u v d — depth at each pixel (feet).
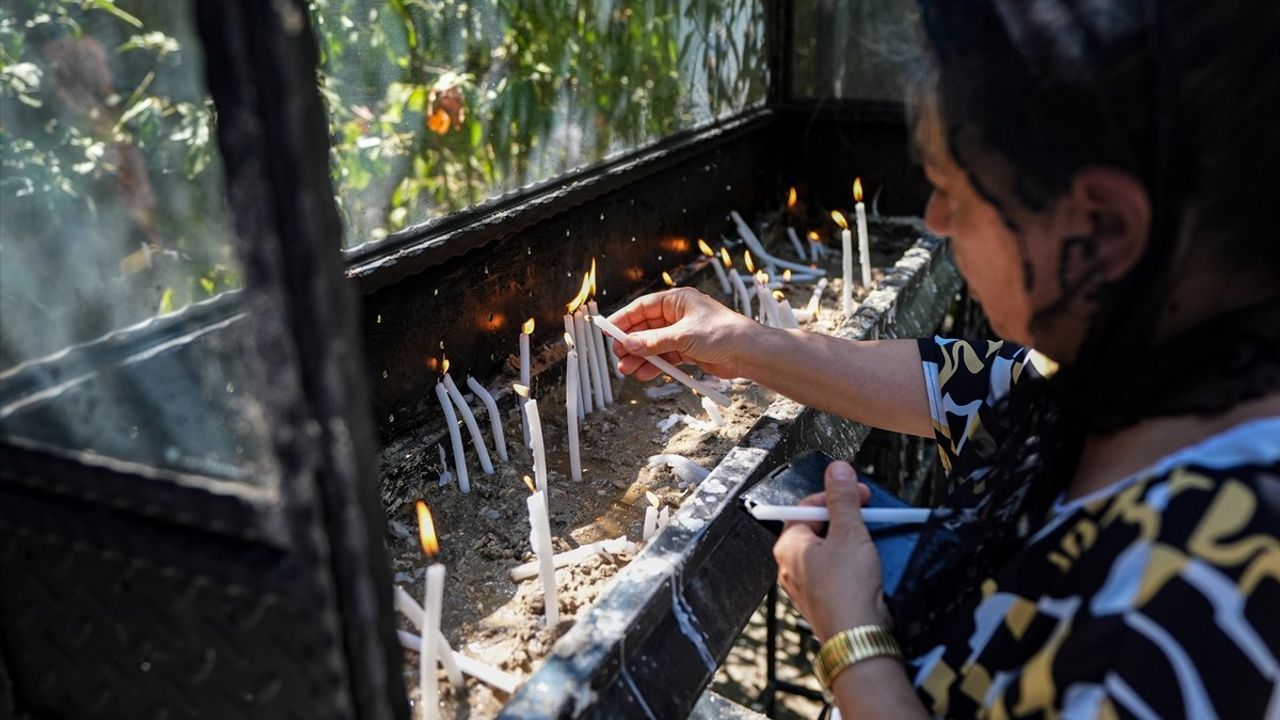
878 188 8.16
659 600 3.00
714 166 7.28
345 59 4.21
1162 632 1.73
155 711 2.19
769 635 5.97
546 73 5.40
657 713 2.84
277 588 1.80
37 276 2.07
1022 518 2.28
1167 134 1.74
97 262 2.02
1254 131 1.72
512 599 3.51
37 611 2.23
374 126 4.38
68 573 2.12
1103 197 1.88
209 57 1.46
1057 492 2.23
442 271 4.54
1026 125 1.89
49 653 2.28
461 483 4.24
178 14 1.92
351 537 1.69
